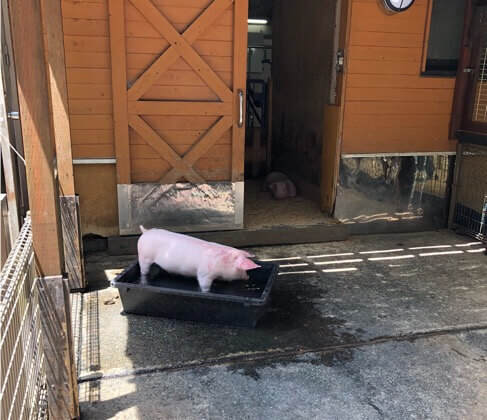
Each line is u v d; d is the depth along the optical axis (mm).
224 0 3777
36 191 1791
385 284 3555
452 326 2965
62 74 2898
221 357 2580
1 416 1406
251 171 6352
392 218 4793
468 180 4691
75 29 3594
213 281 3248
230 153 4121
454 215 4898
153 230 3291
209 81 3912
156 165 3996
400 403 2254
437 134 4672
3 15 3221
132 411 2164
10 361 1568
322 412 2184
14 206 3033
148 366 2484
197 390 2316
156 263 3168
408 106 4516
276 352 2641
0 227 2756
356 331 2877
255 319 2850
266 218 4621
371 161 4574
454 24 4445
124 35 3664
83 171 3881
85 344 2670
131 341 2717
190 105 3912
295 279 3604
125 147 3861
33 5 1656
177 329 2859
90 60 3672
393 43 4312
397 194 4734
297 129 5555
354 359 2598
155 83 3826
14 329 1663
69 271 3238
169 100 3879
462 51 4457
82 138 3807
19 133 3377
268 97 6238
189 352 2621
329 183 4668
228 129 4051
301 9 5285
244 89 3982
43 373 2148
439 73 4492
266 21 7109
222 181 4152
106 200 3986
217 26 3832
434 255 4184
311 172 5195
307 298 3293
